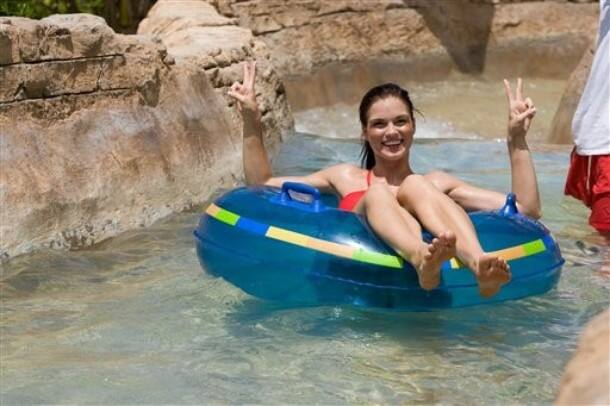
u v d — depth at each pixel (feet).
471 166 33.53
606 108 24.99
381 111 21.58
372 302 18.83
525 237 19.62
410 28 53.16
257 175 22.71
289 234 19.40
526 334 19.01
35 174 24.88
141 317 20.36
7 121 24.93
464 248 18.26
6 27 24.94
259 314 20.18
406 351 18.25
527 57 54.70
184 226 26.78
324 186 22.72
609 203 25.04
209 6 43.21
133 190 27.09
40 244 24.39
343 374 17.39
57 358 18.47
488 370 17.48
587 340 10.50
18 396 16.92
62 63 26.37
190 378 17.43
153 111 29.04
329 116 47.80
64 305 21.15
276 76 38.22
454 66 53.67
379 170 22.08
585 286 21.59
